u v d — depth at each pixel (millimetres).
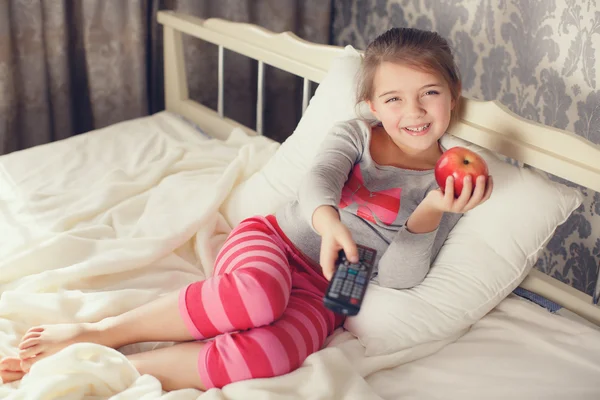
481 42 1890
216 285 1108
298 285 1230
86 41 1981
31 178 1584
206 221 1442
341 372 1071
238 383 1034
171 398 998
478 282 1186
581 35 1613
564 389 1065
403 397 1068
